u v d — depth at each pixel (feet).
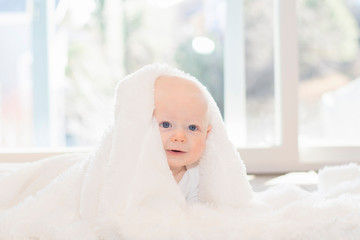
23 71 7.15
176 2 7.22
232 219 2.32
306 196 3.07
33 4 6.80
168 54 7.35
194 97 2.59
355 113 7.74
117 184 2.42
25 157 6.00
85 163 2.72
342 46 7.77
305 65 7.78
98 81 7.27
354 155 6.48
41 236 2.34
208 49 7.30
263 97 7.24
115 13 7.17
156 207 2.37
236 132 6.77
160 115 2.54
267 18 7.28
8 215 2.50
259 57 7.29
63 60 7.09
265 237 2.15
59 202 2.61
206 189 2.81
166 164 2.49
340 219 2.23
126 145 2.48
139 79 2.59
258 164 6.07
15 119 7.20
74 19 7.05
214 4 7.21
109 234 2.27
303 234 2.17
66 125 7.27
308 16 7.73
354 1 7.73
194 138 2.58
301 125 7.73
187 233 2.17
